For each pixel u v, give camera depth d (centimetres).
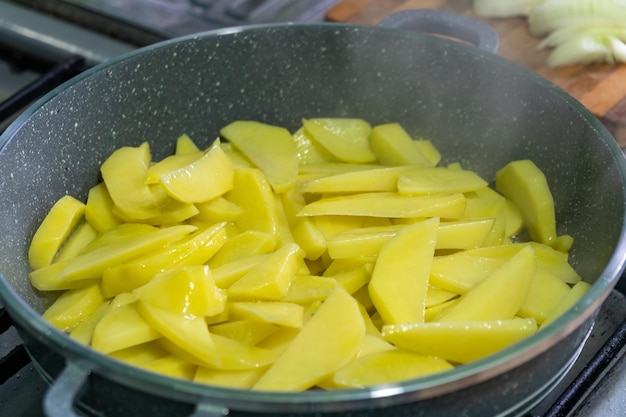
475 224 51
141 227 52
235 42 57
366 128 60
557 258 51
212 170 52
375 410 38
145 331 45
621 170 48
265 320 45
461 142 60
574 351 44
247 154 57
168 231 50
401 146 57
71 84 53
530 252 48
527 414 46
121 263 49
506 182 56
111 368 38
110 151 56
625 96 60
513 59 65
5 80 68
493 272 48
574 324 40
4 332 51
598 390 47
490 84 56
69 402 38
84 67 65
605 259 48
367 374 42
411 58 58
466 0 70
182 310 45
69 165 54
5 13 70
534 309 48
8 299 41
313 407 36
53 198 53
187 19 68
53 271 50
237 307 46
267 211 52
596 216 50
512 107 56
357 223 53
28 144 51
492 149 59
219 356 44
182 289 45
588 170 52
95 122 55
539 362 41
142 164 54
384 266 48
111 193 53
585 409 46
